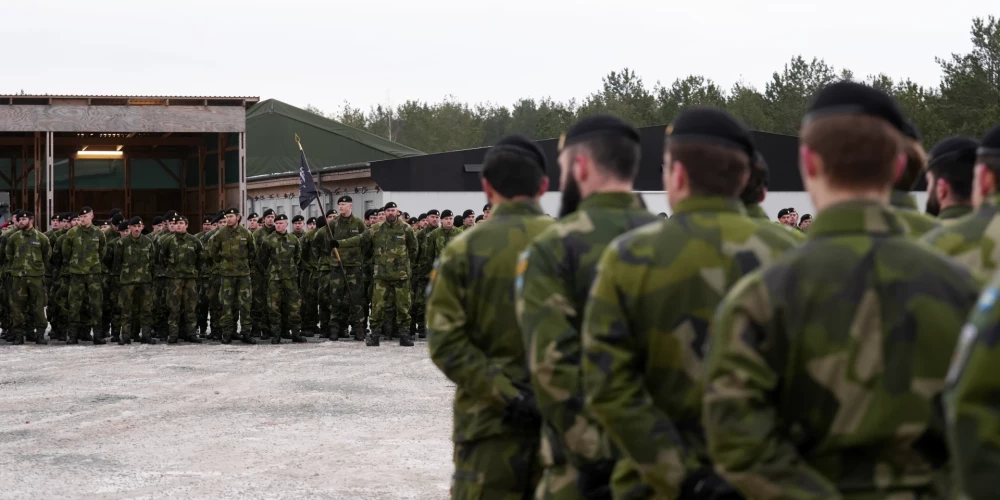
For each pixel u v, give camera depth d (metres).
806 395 2.38
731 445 2.35
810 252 2.43
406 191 29.00
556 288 3.47
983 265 3.68
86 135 28.38
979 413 1.80
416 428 9.84
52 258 18.48
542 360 3.41
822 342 2.36
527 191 4.29
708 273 2.93
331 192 32.09
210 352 16.39
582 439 3.37
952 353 2.34
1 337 18.89
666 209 28.94
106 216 30.94
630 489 3.12
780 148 30.84
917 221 4.86
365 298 18.86
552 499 3.59
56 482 7.79
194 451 8.88
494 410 4.18
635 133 3.68
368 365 14.52
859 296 2.36
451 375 4.15
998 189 3.78
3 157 30.72
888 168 2.46
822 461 2.39
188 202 30.31
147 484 7.75
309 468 8.25
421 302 19.27
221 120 24.64
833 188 2.48
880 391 2.34
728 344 2.41
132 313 18.25
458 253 4.21
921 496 2.34
